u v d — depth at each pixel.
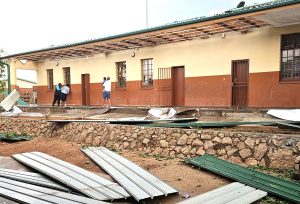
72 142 11.16
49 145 10.75
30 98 27.89
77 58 22.83
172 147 8.81
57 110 19.17
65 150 9.73
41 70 25.73
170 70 17.59
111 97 20.73
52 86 25.23
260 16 11.92
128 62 19.62
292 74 13.38
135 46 18.61
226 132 8.21
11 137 12.79
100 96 21.52
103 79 20.77
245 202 4.90
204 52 16.09
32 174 6.61
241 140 7.84
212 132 8.40
